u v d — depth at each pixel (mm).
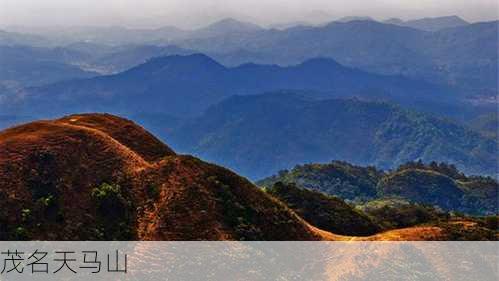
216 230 91000
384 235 99438
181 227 89875
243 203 99188
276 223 98875
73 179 92625
